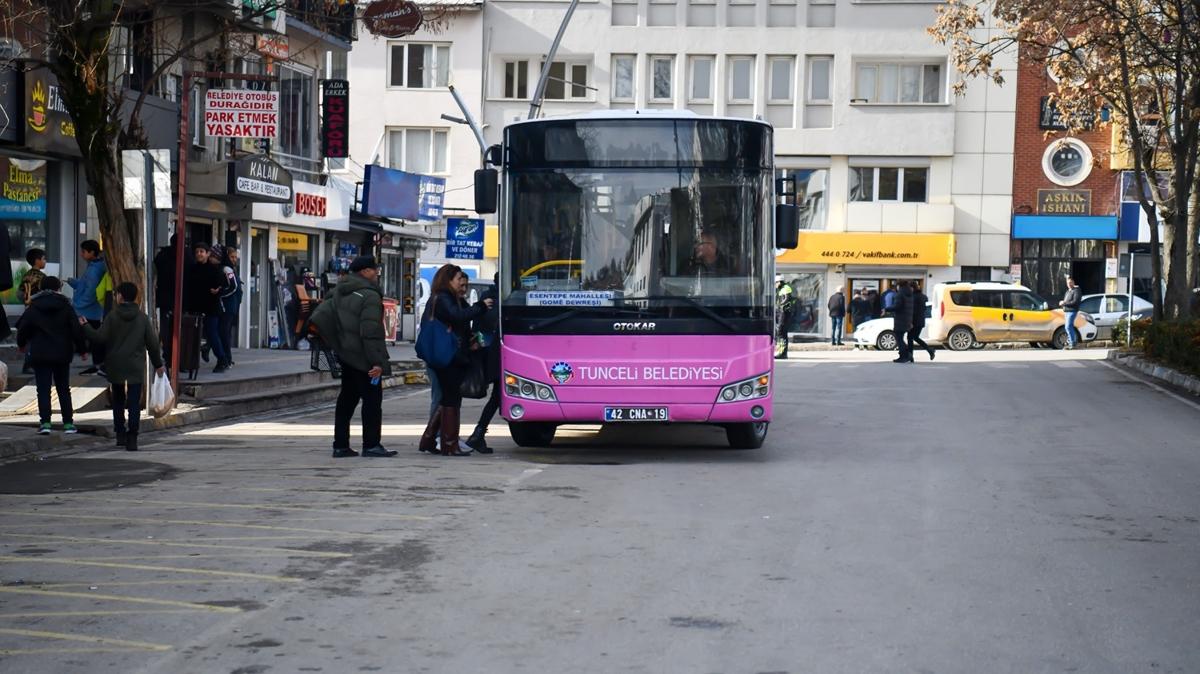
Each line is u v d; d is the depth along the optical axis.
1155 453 15.45
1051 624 7.17
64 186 25.02
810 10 53.72
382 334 14.76
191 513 10.72
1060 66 35.28
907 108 53.66
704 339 14.23
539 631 6.95
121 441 15.87
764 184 14.39
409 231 42.09
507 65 54.66
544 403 14.30
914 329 35.66
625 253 14.27
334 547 9.26
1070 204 53.62
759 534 9.88
